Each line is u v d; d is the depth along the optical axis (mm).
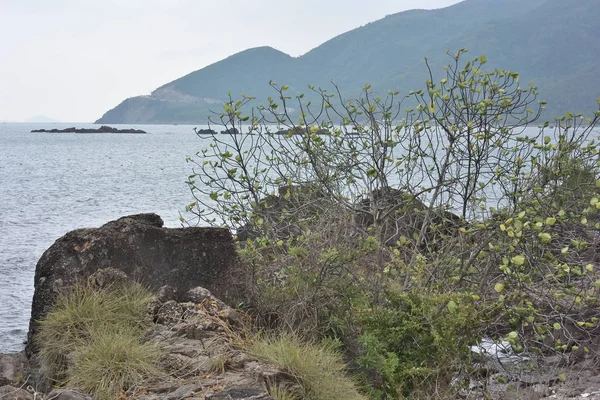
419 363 6801
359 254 7461
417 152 9188
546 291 8180
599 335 8062
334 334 6938
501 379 6906
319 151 8805
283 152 9320
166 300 6820
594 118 8914
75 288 6695
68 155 90438
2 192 36938
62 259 7004
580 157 9422
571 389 7031
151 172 54062
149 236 7387
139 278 7207
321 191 8961
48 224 24125
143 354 5648
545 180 8664
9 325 11328
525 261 7887
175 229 7539
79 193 36188
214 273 7461
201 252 7488
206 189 36281
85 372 5512
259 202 8992
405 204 9133
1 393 5039
